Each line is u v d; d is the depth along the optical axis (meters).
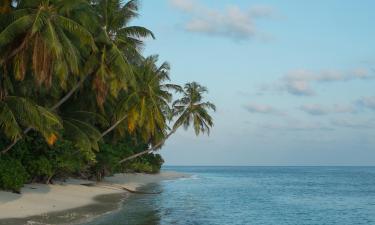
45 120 26.45
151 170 86.69
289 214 35.22
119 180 62.62
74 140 37.72
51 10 26.03
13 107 25.64
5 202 26.77
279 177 126.56
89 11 30.19
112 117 47.62
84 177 51.09
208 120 59.81
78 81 38.34
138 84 45.31
